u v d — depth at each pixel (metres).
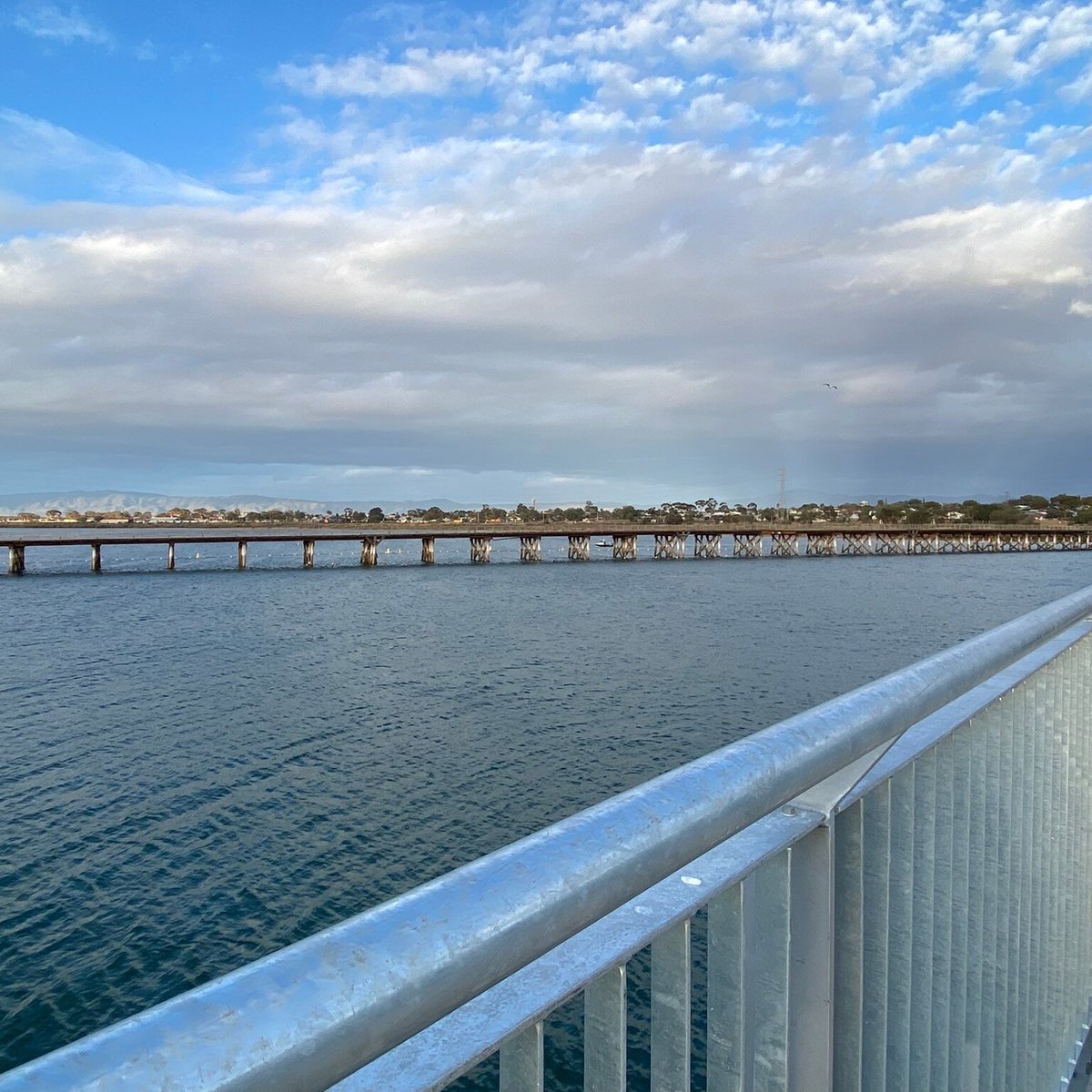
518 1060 0.80
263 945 11.52
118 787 17.50
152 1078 0.45
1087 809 2.91
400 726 22.42
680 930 0.97
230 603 53.84
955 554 115.00
